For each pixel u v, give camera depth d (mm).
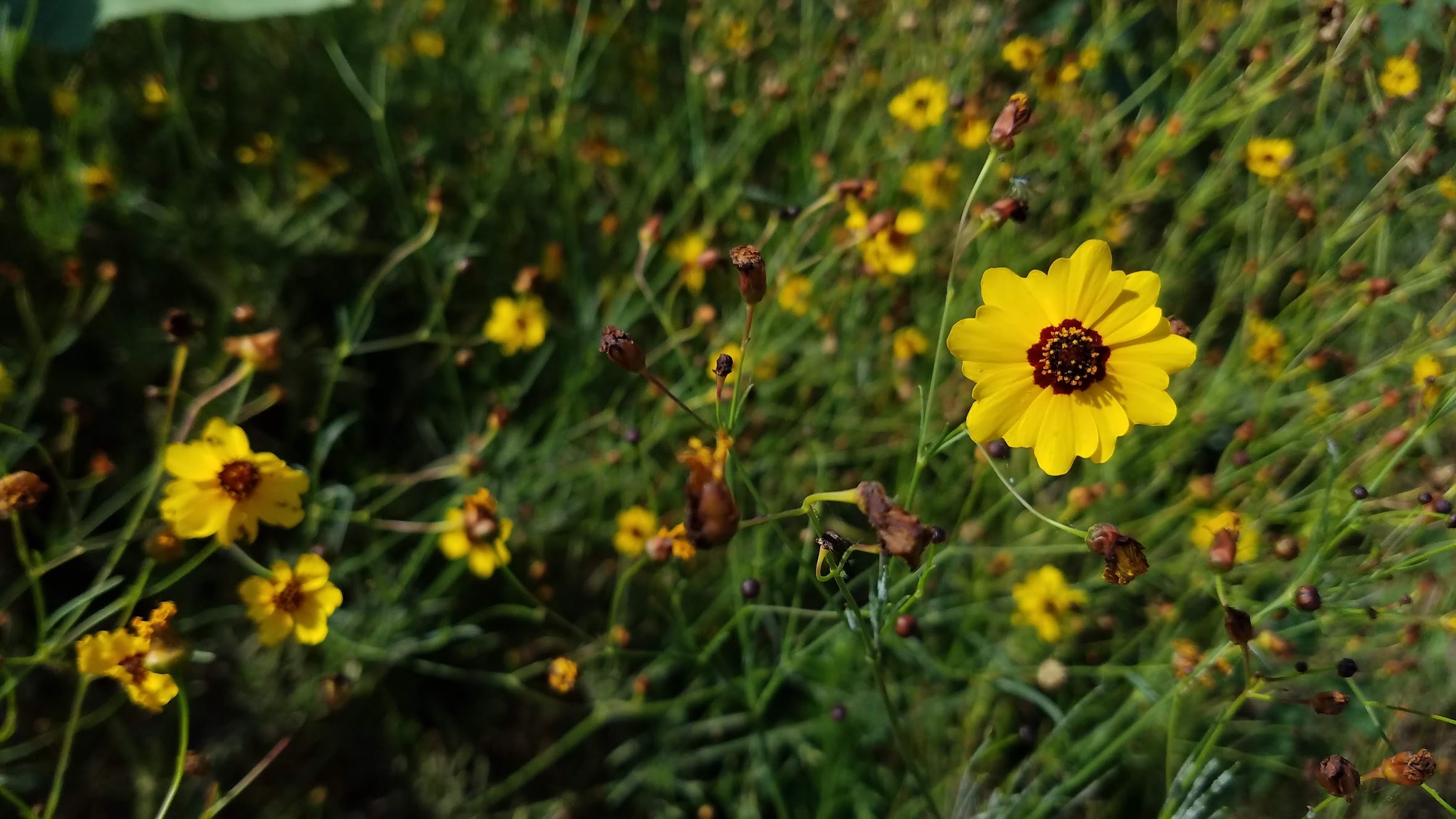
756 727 275
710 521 196
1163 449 319
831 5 406
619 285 363
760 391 323
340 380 327
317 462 281
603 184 389
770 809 297
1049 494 330
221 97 370
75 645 251
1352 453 293
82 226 317
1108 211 331
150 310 325
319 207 351
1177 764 285
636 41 404
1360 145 342
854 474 333
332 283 345
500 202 368
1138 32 430
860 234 288
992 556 306
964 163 365
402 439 335
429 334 342
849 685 299
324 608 240
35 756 278
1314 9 313
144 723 285
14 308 311
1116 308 204
